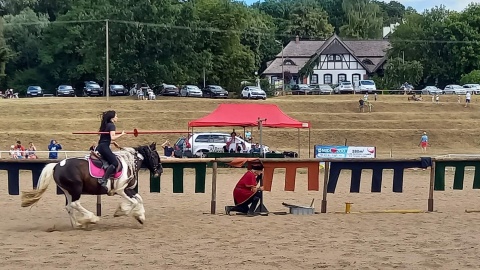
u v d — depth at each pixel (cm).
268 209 2141
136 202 1675
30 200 1603
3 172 3575
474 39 10500
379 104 7000
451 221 1822
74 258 1288
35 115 6150
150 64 8212
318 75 11025
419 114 6656
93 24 8244
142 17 8225
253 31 11788
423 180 3303
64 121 5838
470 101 7469
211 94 8100
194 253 1337
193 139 4162
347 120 6322
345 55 11031
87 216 1631
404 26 10919
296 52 11594
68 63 10144
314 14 13962
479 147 5728
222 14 9494
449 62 10606
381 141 5722
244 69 9712
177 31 8269
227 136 4275
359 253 1341
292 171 1962
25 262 1248
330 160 1959
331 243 1459
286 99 7662
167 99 7400
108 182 1623
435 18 11075
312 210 1977
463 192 2686
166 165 1909
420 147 5691
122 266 1211
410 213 1992
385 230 1655
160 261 1254
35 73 10244
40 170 1839
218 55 9550
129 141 5384
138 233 1602
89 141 5278
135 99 7412
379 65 11056
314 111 6812
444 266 1218
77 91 10112
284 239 1514
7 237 1548
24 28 10406
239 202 1953
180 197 2491
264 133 5706
